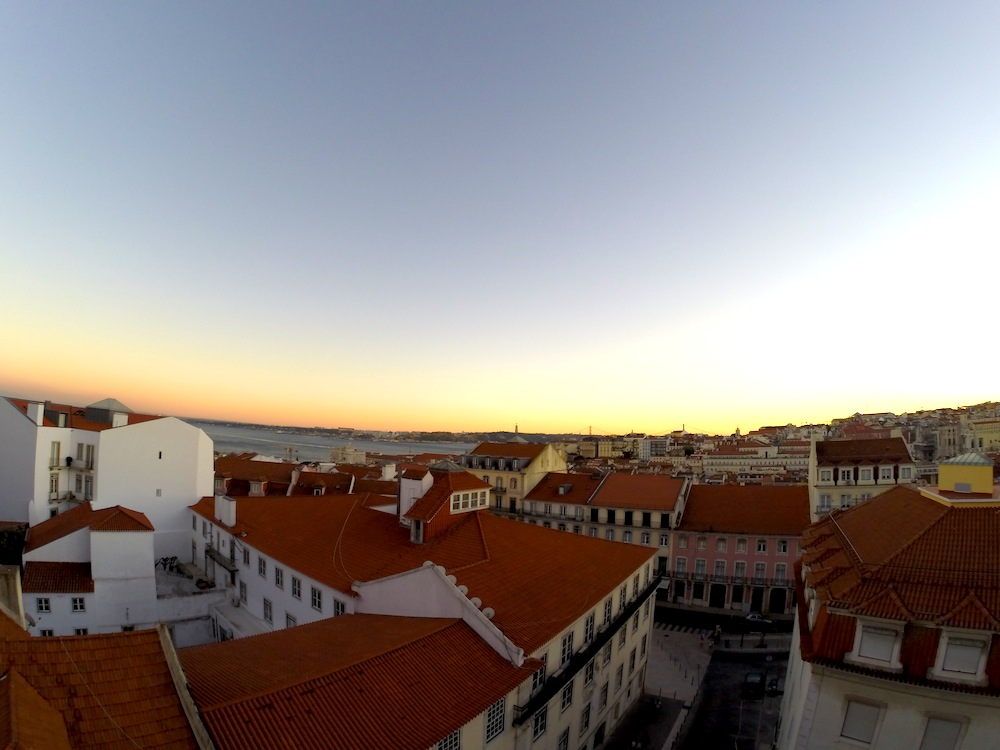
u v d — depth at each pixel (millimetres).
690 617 60375
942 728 18234
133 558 38719
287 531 41062
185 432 55750
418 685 19781
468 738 19797
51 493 55938
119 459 52031
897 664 18547
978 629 17328
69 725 12500
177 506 54969
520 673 22141
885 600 18891
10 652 13281
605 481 75625
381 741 16656
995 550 19203
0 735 10328
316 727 16266
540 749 24781
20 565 38906
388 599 28344
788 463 161250
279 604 36969
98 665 14164
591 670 30656
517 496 80188
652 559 41125
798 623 24938
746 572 62281
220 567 45688
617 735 34031
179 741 13562
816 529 30203
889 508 25922
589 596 30281
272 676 18500
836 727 19719
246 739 14867
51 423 57344
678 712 37344
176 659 15305
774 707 38344
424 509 34750
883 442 65438
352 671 19188
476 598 24828
